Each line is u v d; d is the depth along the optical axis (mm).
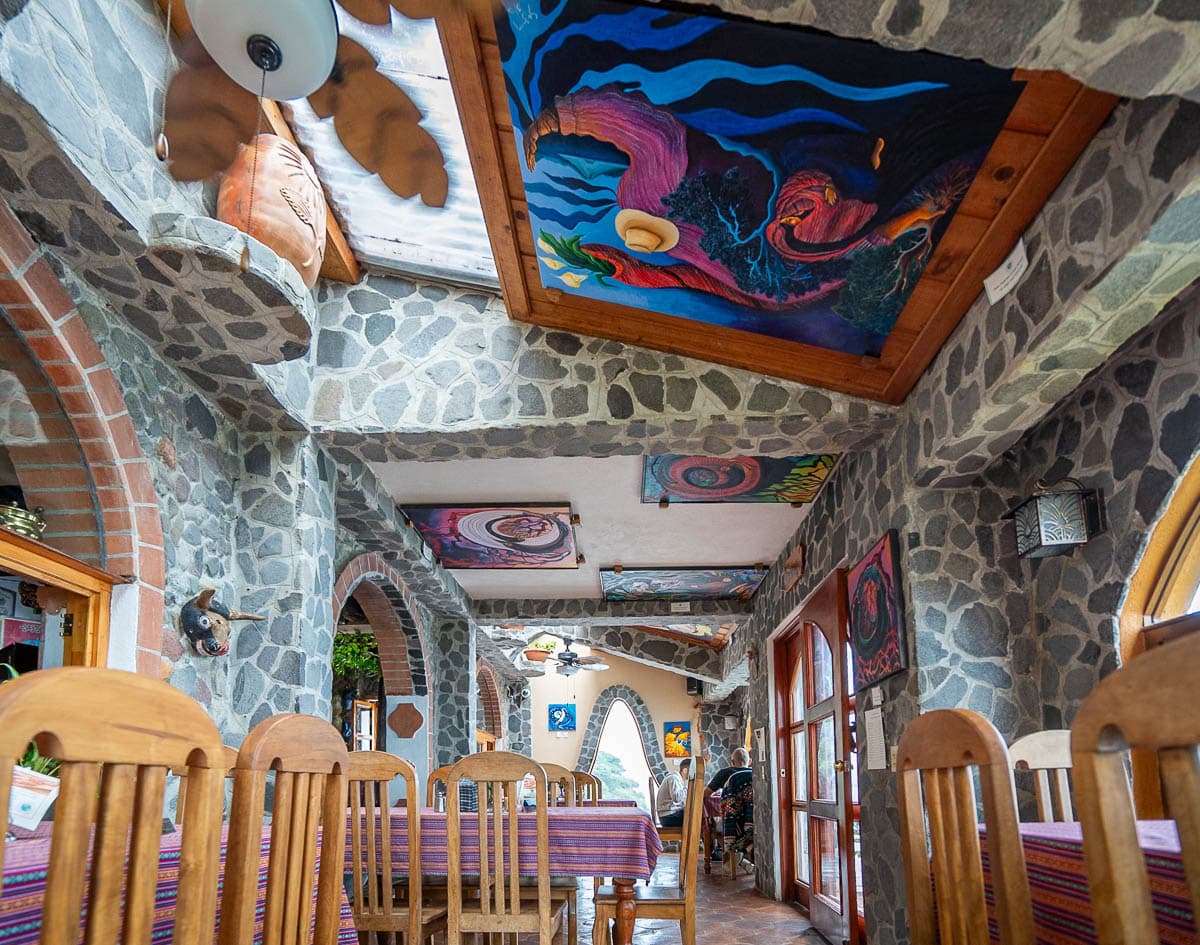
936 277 3750
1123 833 1208
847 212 3484
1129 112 2670
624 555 8555
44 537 3691
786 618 8172
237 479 4883
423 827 4152
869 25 2164
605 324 4832
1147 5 1963
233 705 4641
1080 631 4000
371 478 6227
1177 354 3342
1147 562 3615
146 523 3816
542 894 3613
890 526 4898
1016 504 4574
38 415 3543
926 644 4445
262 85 2941
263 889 2309
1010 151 3014
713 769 17156
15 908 1461
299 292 3645
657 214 3766
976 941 1727
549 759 18672
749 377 4848
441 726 10016
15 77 2570
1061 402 4176
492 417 4867
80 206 3113
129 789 1317
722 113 3100
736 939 6297
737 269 4023
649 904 4195
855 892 5758
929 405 4324
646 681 18891
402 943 4453
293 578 4793
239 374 4277
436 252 4793
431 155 4043
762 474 6293
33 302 3219
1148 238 2602
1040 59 2166
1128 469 3637
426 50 3416
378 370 5012
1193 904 1081
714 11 2631
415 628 9195
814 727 7258
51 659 4004
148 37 3404
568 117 3281
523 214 4031
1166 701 1097
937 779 1917
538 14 2820
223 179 3732
